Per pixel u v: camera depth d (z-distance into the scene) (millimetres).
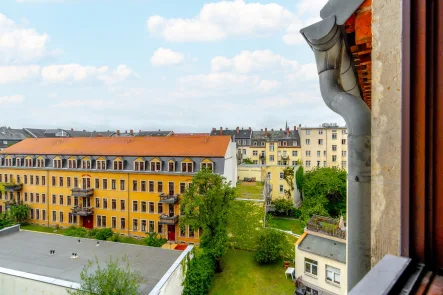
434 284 1021
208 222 18359
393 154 1426
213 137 28828
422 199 1182
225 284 16922
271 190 35812
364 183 1936
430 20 1174
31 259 14695
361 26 1859
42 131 73062
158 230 26234
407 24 1234
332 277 14711
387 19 1474
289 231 26766
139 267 13945
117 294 9531
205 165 25594
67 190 29719
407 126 1228
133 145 30234
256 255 19453
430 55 1170
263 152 53688
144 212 26812
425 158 1176
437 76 1158
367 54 2225
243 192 28922
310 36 2014
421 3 1193
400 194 1256
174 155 26500
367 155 1930
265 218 25844
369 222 1906
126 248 16844
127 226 27328
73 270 13266
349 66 2346
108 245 17422
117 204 27844
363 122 1952
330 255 14922
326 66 2184
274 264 19375
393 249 1406
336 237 15867
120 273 9992
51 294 11672
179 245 23500
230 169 29078
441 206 1141
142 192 26906
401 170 1253
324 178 32750
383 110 1471
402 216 1241
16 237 18766
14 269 13289
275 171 36656
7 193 32562
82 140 33281
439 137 1149
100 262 14445
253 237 19906
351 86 2740
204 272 15750
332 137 44500
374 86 1514
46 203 30469
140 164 27234
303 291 15477
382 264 1134
